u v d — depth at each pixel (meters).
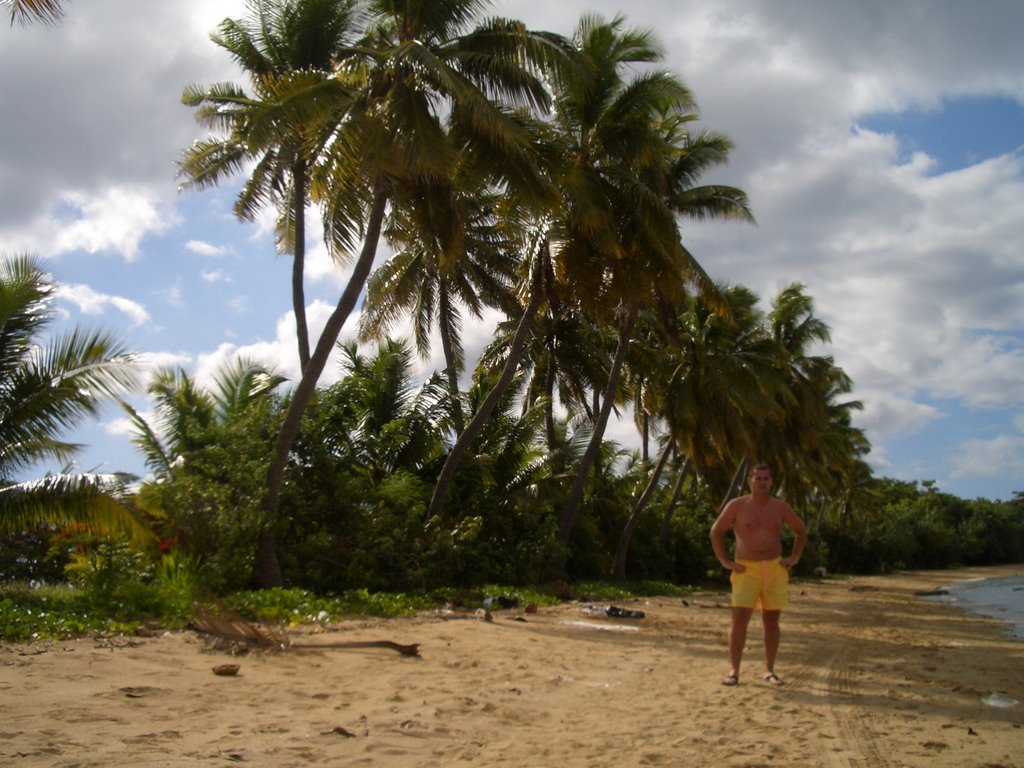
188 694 5.84
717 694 6.97
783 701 6.74
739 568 7.47
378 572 16.28
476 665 7.95
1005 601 26.64
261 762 4.36
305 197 17.62
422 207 15.46
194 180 17.72
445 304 23.47
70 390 10.92
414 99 13.88
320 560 15.59
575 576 25.27
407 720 5.49
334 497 16.66
